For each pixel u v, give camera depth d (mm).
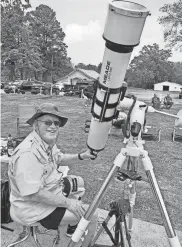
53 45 75875
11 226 3152
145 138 8984
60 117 2473
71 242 2133
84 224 2107
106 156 6621
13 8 53312
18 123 8188
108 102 1924
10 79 53719
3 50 52344
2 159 4234
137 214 3785
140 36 1686
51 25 74125
